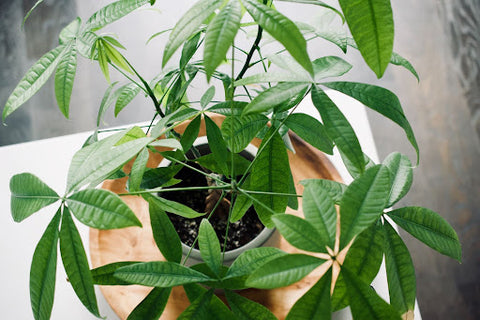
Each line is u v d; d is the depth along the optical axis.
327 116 0.57
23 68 1.86
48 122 1.81
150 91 0.75
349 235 0.51
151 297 0.59
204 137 0.89
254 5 0.49
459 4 1.94
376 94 0.59
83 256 0.54
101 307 0.92
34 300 0.54
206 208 0.88
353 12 0.48
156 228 0.61
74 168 0.55
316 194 0.53
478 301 1.57
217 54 0.46
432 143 1.79
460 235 1.66
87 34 0.65
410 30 1.93
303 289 0.89
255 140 1.02
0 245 1.00
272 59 0.60
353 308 0.51
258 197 0.68
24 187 0.55
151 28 1.90
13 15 1.92
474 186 1.72
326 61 0.60
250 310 0.56
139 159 0.61
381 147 1.79
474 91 1.84
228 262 0.77
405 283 0.58
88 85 1.84
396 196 0.60
